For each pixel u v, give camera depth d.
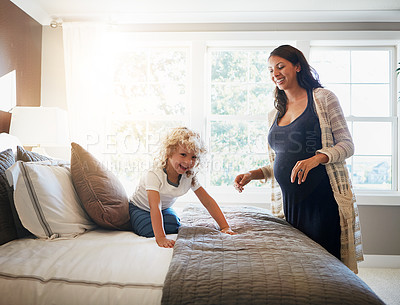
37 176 1.56
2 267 1.18
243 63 3.87
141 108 3.86
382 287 2.78
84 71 3.62
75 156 1.74
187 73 3.85
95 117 3.61
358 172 3.79
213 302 0.99
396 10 3.46
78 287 1.10
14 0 3.16
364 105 3.81
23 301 1.08
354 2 3.30
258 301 0.99
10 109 3.10
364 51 3.83
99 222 1.68
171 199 1.86
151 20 3.69
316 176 1.70
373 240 3.53
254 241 1.39
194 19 3.67
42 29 3.76
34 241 1.46
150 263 1.20
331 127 1.75
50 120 2.88
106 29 3.70
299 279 1.04
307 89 1.82
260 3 3.36
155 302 1.05
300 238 1.50
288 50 1.80
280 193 2.13
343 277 1.08
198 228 1.56
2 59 2.97
